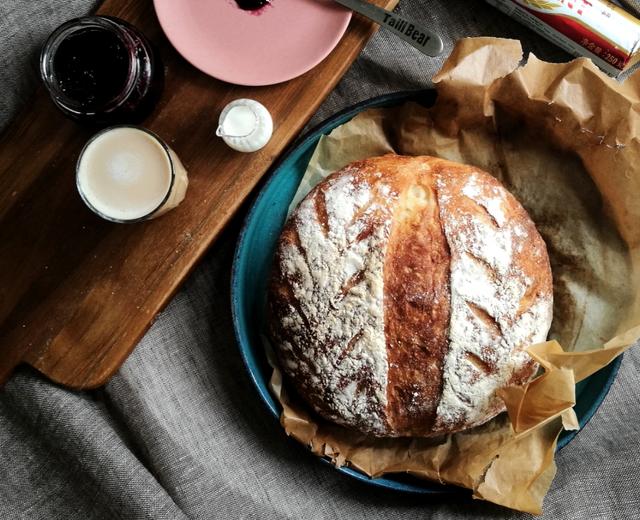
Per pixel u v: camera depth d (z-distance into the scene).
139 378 0.78
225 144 0.77
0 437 0.77
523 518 0.77
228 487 0.78
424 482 0.75
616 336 0.69
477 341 0.70
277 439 0.80
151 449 0.77
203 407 0.80
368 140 0.77
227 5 0.77
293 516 0.78
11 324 0.77
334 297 0.71
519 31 0.82
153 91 0.74
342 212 0.72
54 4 0.76
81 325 0.77
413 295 0.70
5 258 0.77
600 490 0.77
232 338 0.81
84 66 0.72
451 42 0.82
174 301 0.81
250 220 0.75
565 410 0.68
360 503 0.79
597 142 0.73
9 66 0.77
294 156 0.76
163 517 0.75
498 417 0.75
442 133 0.76
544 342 0.69
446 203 0.71
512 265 0.71
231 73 0.76
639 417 0.79
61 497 0.77
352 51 0.77
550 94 0.72
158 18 0.76
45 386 0.77
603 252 0.74
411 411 0.71
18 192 0.78
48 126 0.78
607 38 0.77
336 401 0.72
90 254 0.77
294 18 0.76
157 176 0.73
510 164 0.76
